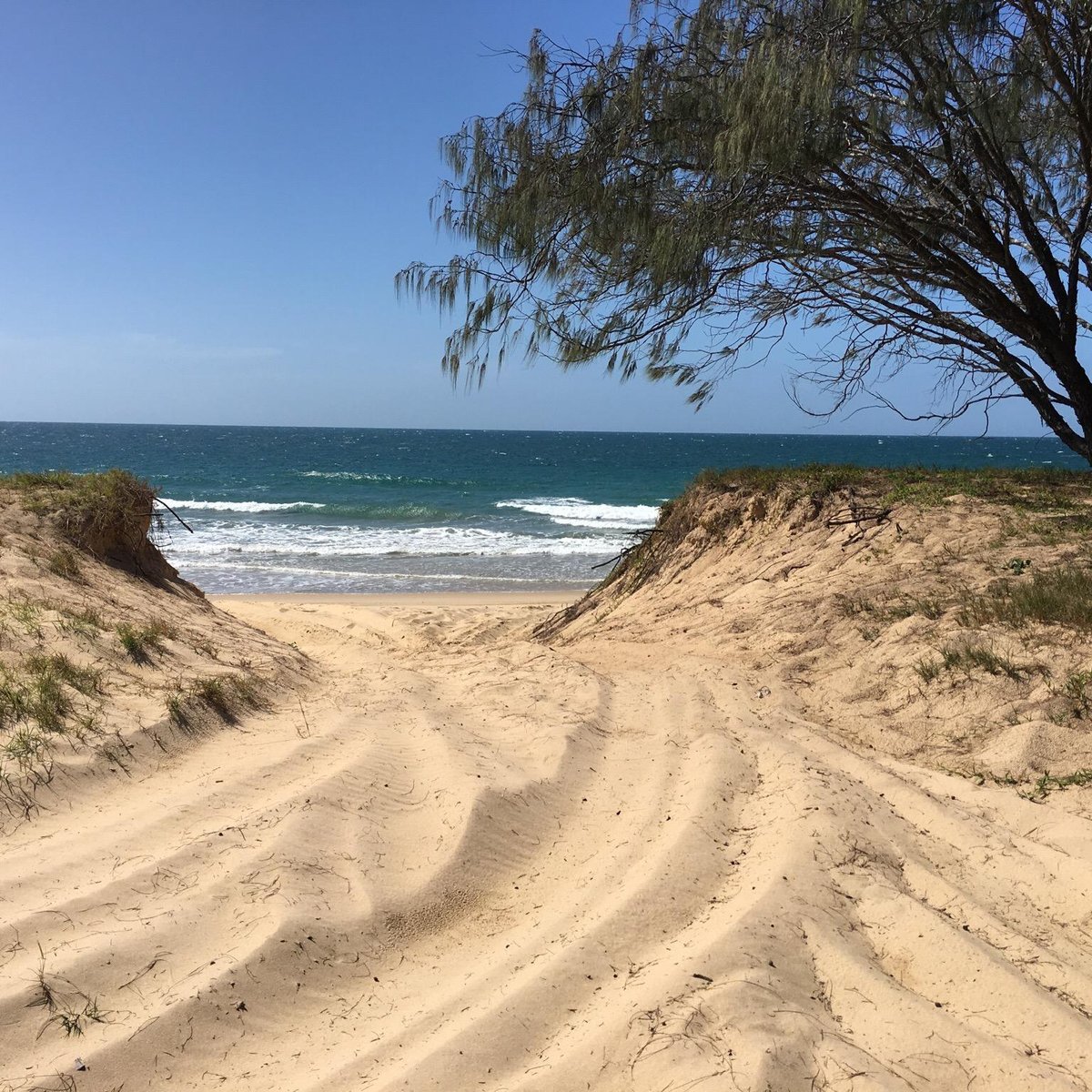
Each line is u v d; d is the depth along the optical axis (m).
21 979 2.20
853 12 5.59
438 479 50.28
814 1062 1.99
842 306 7.32
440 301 6.56
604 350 6.86
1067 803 3.56
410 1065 2.01
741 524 9.13
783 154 5.62
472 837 3.13
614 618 8.59
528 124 6.36
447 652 7.98
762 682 5.29
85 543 7.05
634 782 3.79
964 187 6.53
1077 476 8.88
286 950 2.43
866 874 2.88
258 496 40.06
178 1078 2.01
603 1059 2.00
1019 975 2.31
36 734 3.55
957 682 4.73
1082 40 6.31
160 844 2.95
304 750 3.86
